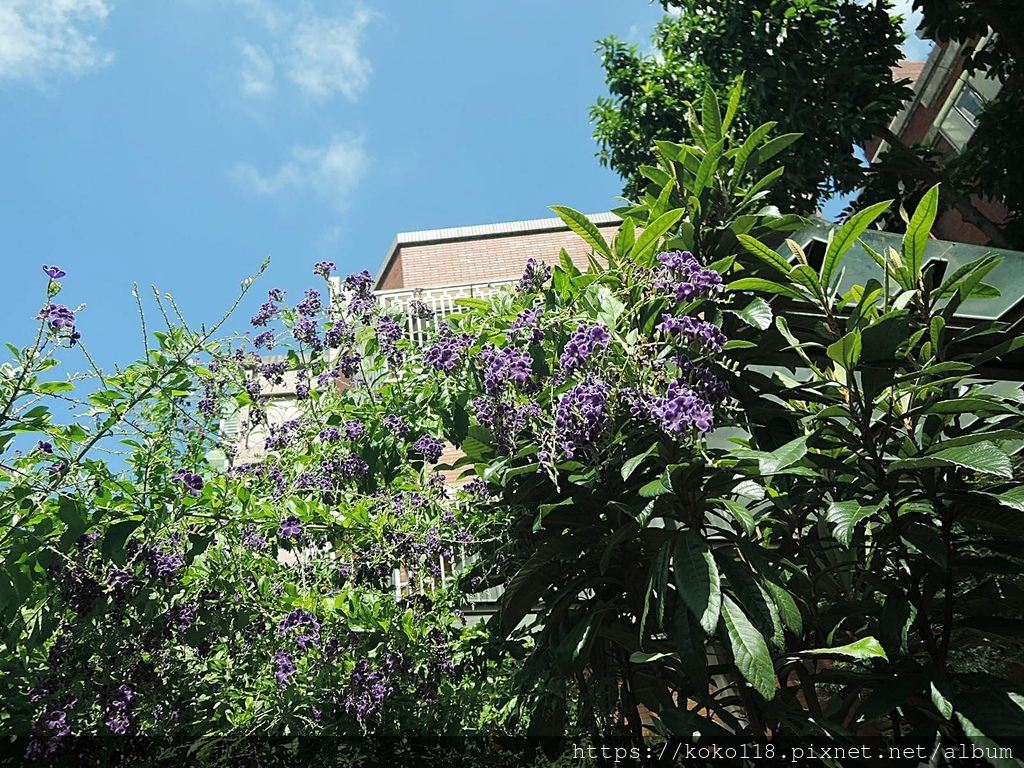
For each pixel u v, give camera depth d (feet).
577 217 13.12
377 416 12.65
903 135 44.19
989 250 13.92
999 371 15.17
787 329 11.86
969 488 10.88
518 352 10.83
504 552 12.19
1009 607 10.61
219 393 11.91
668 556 9.61
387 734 11.12
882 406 11.41
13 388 8.23
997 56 26.55
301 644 10.61
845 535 9.43
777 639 9.16
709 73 28.86
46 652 9.71
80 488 9.25
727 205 13.69
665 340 10.49
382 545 12.03
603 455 10.36
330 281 13.38
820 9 25.94
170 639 9.96
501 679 12.59
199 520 10.39
